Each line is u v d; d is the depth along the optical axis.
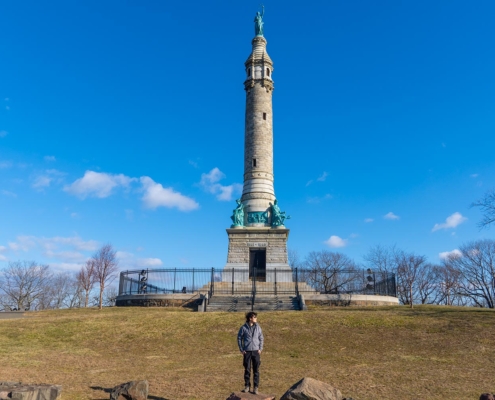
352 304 42.56
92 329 28.09
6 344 24.42
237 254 53.66
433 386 15.34
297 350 22.88
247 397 12.38
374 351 22.42
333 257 91.25
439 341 23.64
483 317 29.44
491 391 14.71
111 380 16.41
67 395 13.95
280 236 54.06
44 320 31.45
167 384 15.56
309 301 42.72
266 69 60.69
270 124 59.50
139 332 27.11
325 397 12.12
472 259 78.50
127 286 48.97
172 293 44.69
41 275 84.00
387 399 13.78
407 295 79.81
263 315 31.14
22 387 12.85
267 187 56.97
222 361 20.55
